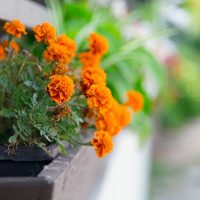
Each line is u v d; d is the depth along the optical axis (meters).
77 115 2.14
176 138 13.84
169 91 13.05
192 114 16.61
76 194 2.39
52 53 2.14
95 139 2.04
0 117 2.06
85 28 3.67
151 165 10.07
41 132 1.88
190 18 19.11
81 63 2.52
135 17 6.31
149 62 4.15
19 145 1.99
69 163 1.96
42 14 3.08
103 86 2.06
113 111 2.43
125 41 4.29
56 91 1.86
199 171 10.02
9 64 2.23
